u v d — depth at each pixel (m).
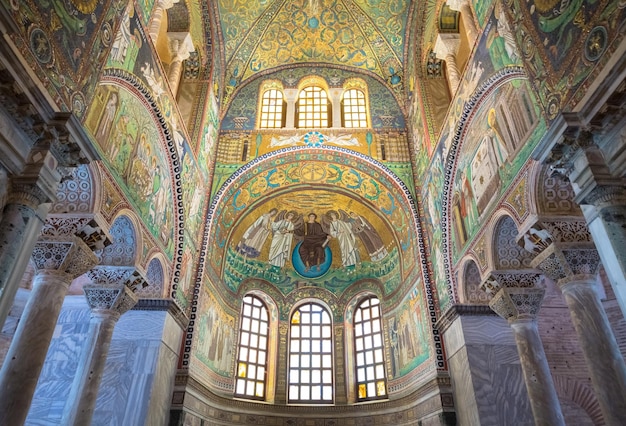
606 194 5.18
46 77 5.18
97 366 8.85
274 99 17.47
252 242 17.09
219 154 15.66
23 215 4.91
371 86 17.39
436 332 12.48
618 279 4.86
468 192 11.05
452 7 12.21
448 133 12.27
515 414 10.08
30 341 6.85
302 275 17.53
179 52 13.42
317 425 14.73
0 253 4.62
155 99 10.70
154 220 10.60
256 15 16.30
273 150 15.73
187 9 13.81
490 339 10.90
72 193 7.93
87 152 5.68
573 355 12.22
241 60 17.11
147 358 10.34
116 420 9.66
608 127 5.11
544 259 7.68
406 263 14.98
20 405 6.35
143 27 10.15
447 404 11.51
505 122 9.23
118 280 9.50
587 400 11.72
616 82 4.70
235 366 15.02
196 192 13.48
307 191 17.14
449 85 14.44
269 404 14.84
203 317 13.23
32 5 5.02
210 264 14.17
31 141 5.12
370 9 16.31
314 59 17.73
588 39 5.49
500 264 9.66
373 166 15.48
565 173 5.80
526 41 6.93
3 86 4.52
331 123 16.98
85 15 6.12
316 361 16.34
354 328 16.91
